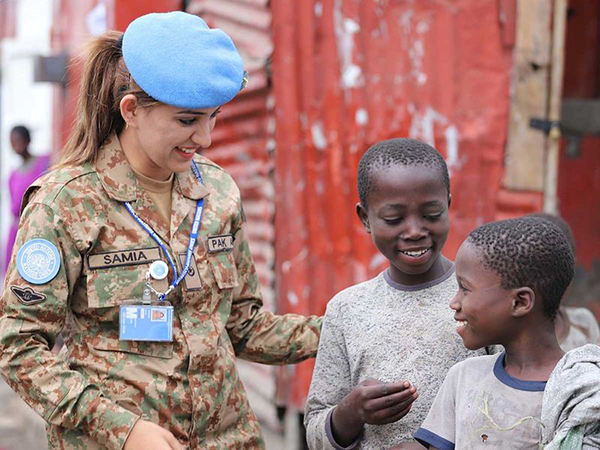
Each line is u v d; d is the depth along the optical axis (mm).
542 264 1958
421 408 2299
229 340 2559
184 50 2244
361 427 2307
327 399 2445
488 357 2107
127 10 4816
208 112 2289
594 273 6664
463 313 2035
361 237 4562
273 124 4562
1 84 10773
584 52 6703
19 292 2246
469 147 4730
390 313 2379
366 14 4566
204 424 2389
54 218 2283
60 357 2322
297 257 4551
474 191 4754
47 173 2414
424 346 2324
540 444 1899
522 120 4797
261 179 4637
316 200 4562
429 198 2232
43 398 2236
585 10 6664
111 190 2363
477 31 4699
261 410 4770
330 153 4551
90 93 2391
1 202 10703
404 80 4625
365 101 4586
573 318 3488
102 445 2303
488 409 1991
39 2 10438
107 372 2324
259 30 4555
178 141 2293
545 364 1999
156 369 2342
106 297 2328
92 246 2330
